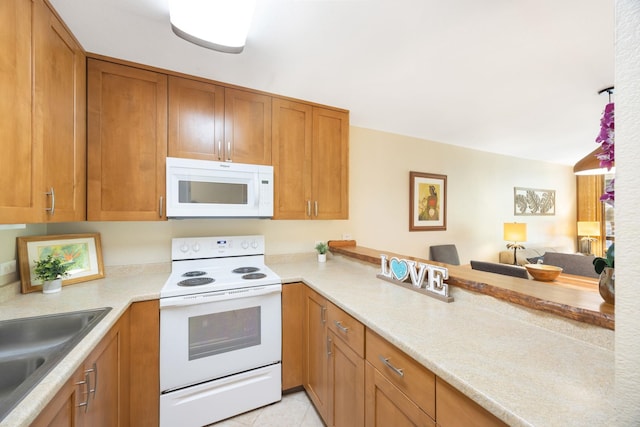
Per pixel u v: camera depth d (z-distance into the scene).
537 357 0.83
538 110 2.36
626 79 0.49
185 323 1.54
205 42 1.31
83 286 1.61
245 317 1.71
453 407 0.76
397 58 1.58
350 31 1.34
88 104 1.52
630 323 0.49
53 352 0.93
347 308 1.28
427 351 0.86
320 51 1.51
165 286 1.60
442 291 1.36
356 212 2.82
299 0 1.13
